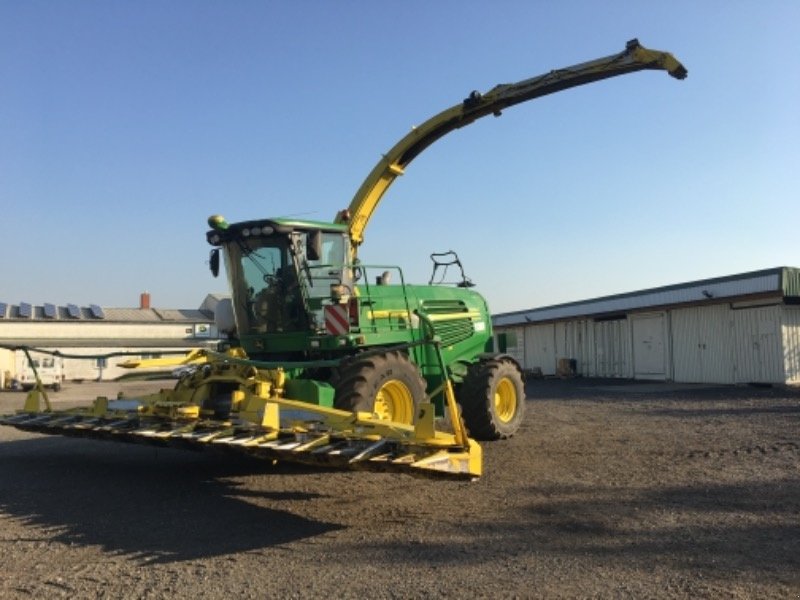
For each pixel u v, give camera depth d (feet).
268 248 30.83
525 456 31.45
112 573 16.31
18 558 17.54
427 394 32.68
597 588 14.85
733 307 74.95
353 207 43.19
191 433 23.29
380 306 32.14
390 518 20.97
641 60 36.42
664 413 48.78
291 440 21.25
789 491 23.68
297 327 30.53
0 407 75.46
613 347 94.12
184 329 170.81
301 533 19.53
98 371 152.87
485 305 41.63
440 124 41.83
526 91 39.73
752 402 55.11
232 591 15.05
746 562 16.39
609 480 25.91
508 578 15.52
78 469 30.17
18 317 148.36
